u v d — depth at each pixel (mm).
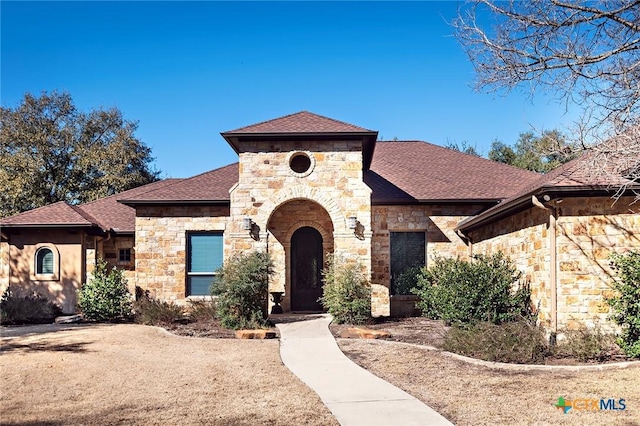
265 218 18516
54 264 21453
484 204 21188
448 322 16922
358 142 18719
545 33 11211
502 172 23344
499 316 15016
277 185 18625
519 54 11289
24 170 41188
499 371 11164
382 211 21266
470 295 15305
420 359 12352
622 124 10875
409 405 8906
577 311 13266
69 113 44812
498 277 15836
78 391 9531
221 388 9898
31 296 20562
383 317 19781
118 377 10500
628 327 12016
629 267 12188
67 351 12695
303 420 8133
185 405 8836
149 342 14406
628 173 12070
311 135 18422
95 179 42875
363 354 13109
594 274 13305
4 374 10383
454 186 21922
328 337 15203
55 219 21188
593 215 13430
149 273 21344
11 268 21453
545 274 13945
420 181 22516
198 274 21375
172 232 21469
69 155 43469
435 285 19266
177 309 19281
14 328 17234
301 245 21656
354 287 17812
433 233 21203
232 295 17031
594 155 11016
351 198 18531
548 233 13680
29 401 8922
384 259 21078
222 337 15570
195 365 11695
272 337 15539
